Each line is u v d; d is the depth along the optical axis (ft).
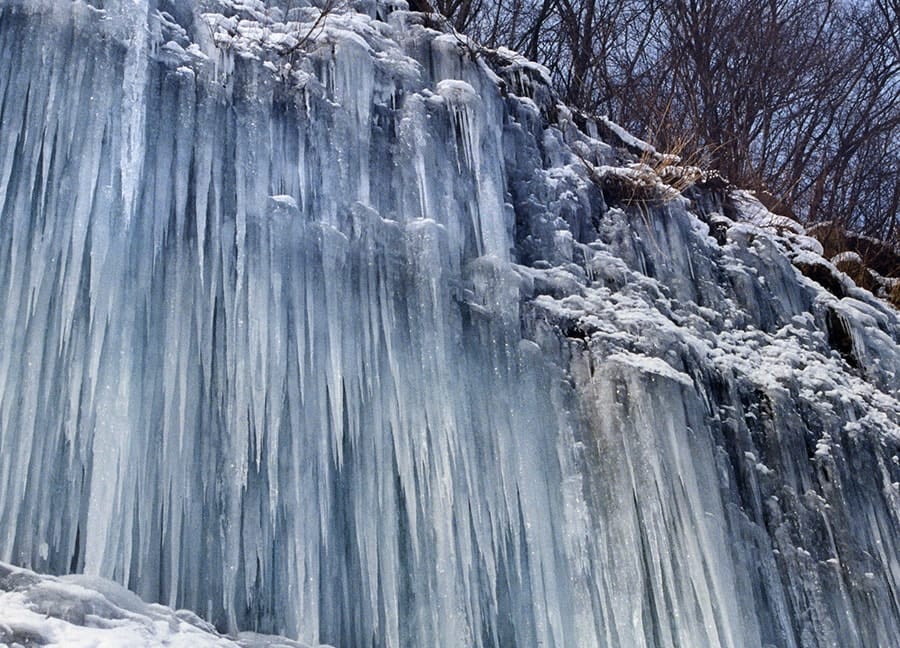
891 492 26.05
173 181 17.93
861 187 57.98
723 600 20.12
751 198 34.71
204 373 16.84
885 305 33.42
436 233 20.92
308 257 18.76
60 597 12.76
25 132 16.78
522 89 28.30
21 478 14.58
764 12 60.95
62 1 17.97
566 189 26.30
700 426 22.04
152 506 15.53
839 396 26.86
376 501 17.85
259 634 15.64
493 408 20.16
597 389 21.56
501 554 19.06
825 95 60.03
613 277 25.16
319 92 21.12
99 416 15.25
